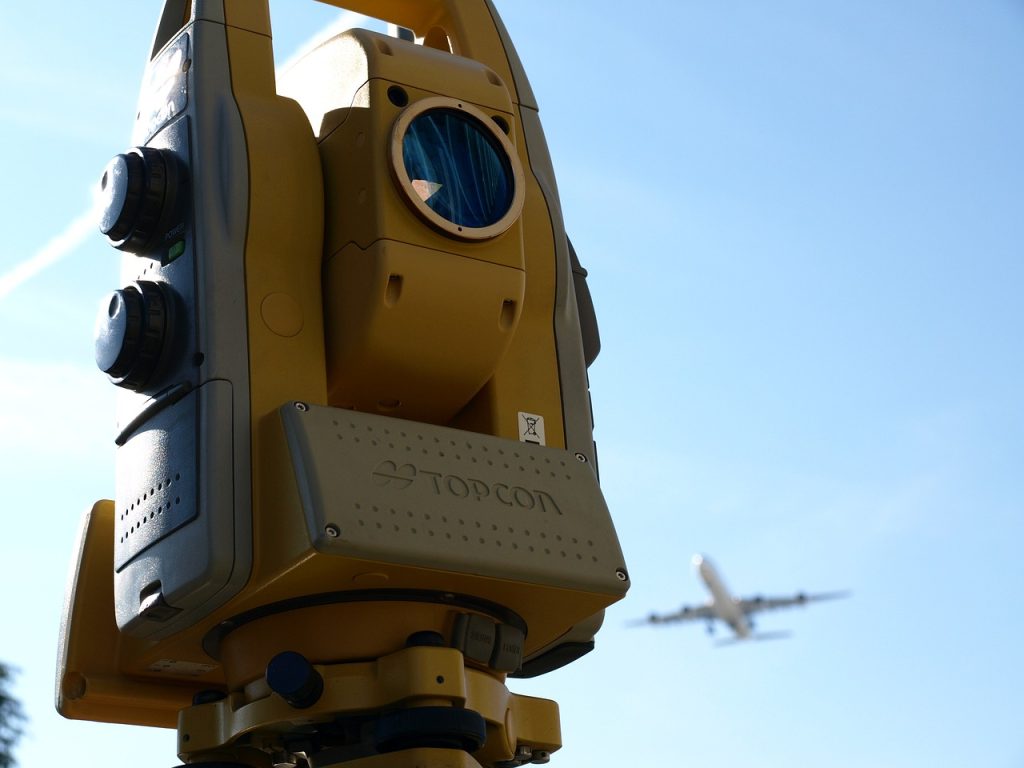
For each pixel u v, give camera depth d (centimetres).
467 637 292
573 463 312
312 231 312
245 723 287
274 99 323
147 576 290
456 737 275
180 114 318
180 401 294
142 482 299
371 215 304
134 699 322
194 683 329
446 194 312
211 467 281
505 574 283
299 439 278
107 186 314
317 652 283
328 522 267
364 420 288
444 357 313
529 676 358
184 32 330
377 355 306
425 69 325
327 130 324
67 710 319
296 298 306
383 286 300
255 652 289
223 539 277
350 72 324
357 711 278
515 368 330
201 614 288
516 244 320
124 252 321
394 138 307
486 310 313
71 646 318
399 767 271
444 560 276
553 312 341
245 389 290
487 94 332
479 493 290
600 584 295
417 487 283
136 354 296
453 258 309
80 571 325
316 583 279
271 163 311
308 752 302
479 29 380
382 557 271
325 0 374
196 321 295
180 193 309
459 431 301
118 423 314
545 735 323
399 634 285
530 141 366
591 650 341
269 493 282
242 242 302
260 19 332
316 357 304
